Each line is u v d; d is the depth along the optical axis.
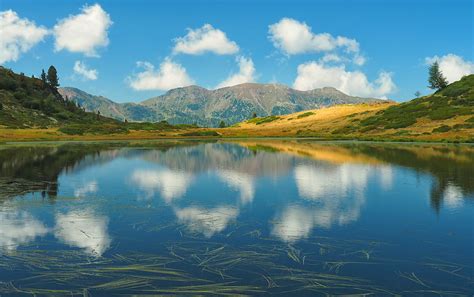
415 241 16.05
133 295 10.60
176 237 16.30
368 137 119.00
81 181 32.31
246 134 162.50
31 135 123.94
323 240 16.02
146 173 37.75
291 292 10.90
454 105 142.50
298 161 49.94
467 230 17.78
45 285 11.27
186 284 11.35
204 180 33.41
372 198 25.36
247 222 18.94
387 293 10.96
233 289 11.02
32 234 16.59
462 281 11.91
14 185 29.64
